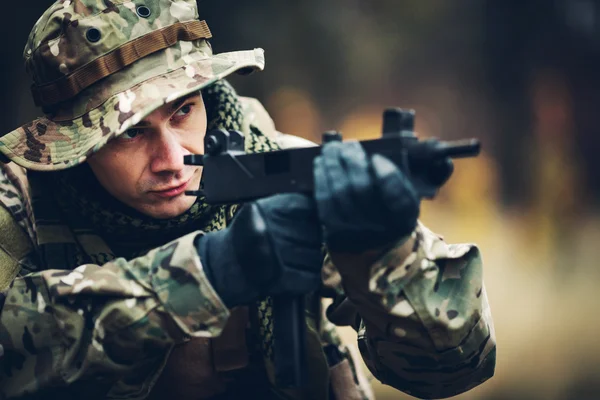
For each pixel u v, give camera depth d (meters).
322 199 1.83
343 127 25.28
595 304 12.12
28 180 2.63
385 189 1.79
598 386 7.88
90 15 2.39
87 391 2.31
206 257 2.14
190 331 2.14
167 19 2.43
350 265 2.02
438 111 28.44
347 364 2.82
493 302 12.59
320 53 22.45
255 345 2.58
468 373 2.35
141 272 2.21
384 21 25.61
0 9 12.88
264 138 2.76
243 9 17.70
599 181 26.39
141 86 2.35
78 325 2.23
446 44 27.33
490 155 27.36
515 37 27.02
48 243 2.59
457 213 24.20
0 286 2.54
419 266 2.09
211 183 2.09
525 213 24.06
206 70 2.43
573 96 26.69
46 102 2.44
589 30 26.70
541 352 9.26
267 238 1.98
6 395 2.33
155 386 2.62
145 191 2.40
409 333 2.22
